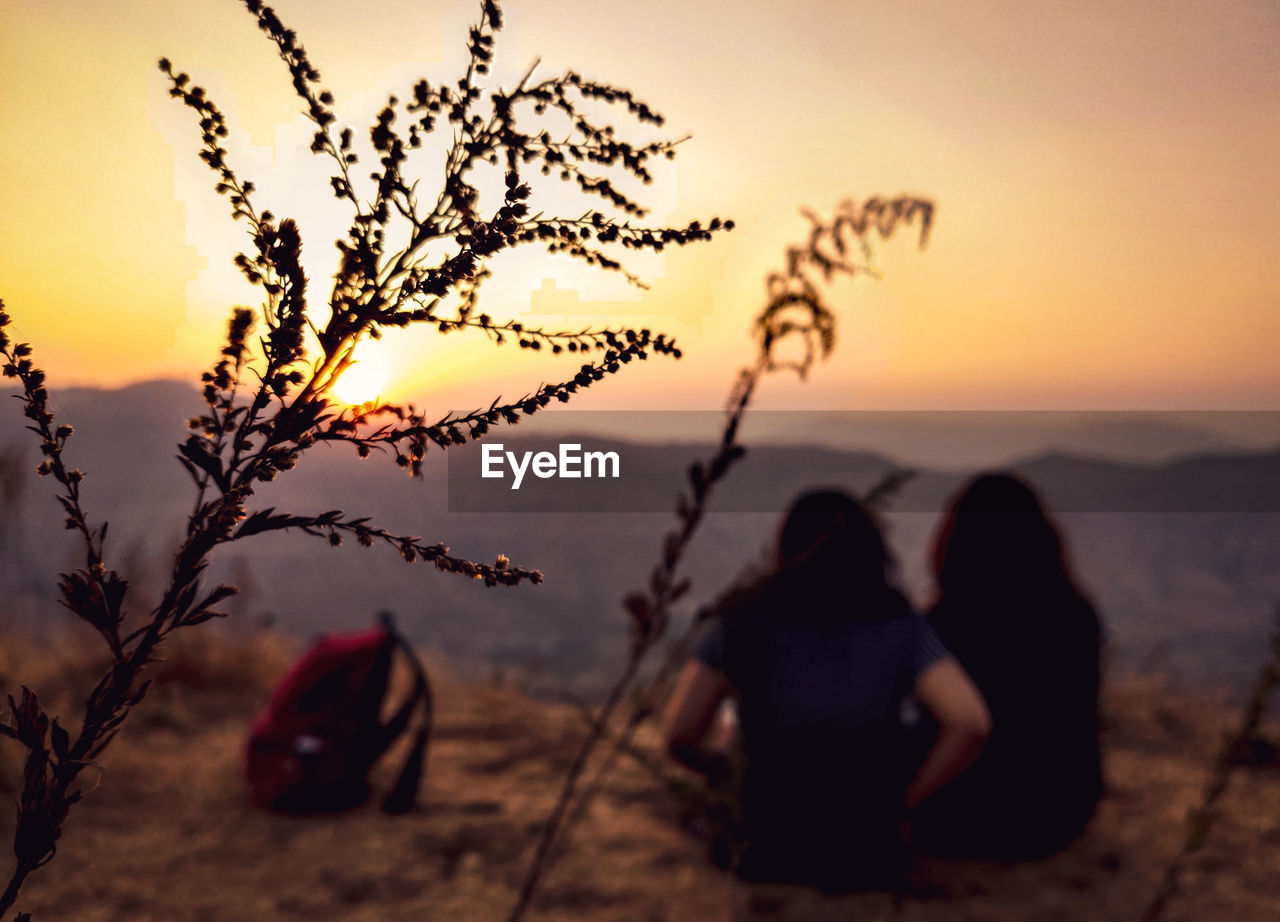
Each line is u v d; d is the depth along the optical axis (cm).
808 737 265
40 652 490
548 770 466
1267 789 427
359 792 407
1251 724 209
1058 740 324
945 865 326
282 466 68
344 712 403
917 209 112
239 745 475
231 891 320
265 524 66
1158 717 549
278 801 392
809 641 266
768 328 113
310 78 72
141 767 428
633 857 352
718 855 310
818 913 274
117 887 314
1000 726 321
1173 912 298
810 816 266
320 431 69
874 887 282
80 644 502
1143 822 385
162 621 66
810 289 114
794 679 265
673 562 125
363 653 405
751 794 267
